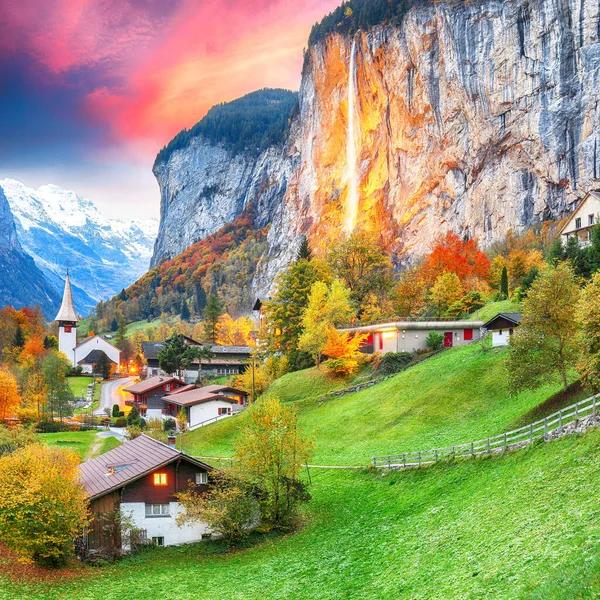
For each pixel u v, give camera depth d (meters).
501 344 72.44
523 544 29.50
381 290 118.94
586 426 37.91
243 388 103.75
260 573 38.97
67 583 39.41
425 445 56.22
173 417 104.62
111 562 43.00
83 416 112.56
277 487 46.94
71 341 180.25
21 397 110.31
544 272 53.25
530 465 38.69
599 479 31.81
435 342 87.19
